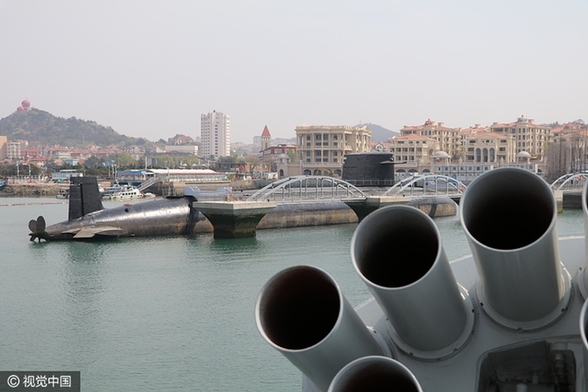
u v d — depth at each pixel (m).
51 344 26.19
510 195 4.86
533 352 5.43
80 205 63.56
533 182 4.62
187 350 24.81
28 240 61.94
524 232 5.00
